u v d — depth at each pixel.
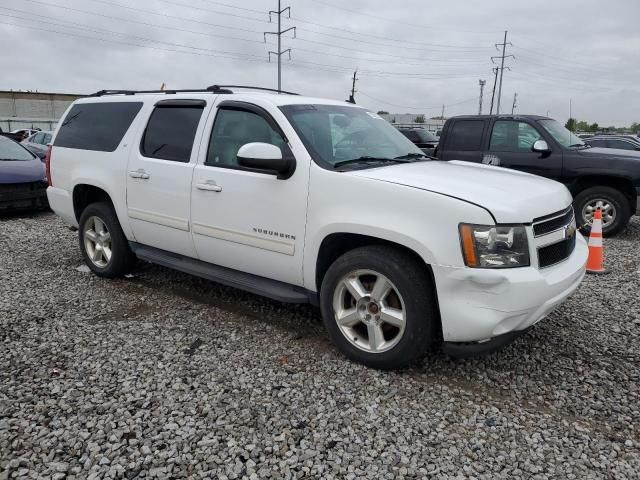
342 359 3.74
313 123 4.07
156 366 3.59
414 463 2.64
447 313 3.21
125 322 4.37
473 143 8.69
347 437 2.83
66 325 4.29
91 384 3.34
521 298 3.11
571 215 3.84
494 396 3.30
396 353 3.43
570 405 3.21
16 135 27.34
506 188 3.50
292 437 2.82
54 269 5.92
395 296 3.46
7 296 4.96
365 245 3.71
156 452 2.68
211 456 2.66
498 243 3.11
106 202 5.48
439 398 3.25
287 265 3.91
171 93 5.01
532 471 2.59
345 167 3.72
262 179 3.95
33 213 9.88
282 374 3.51
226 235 4.24
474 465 2.63
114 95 5.54
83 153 5.49
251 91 4.64
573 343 4.08
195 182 4.38
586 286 5.53
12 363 3.60
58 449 2.69
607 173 7.89
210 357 3.74
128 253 5.39
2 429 2.85
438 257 3.16
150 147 4.86
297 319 4.49
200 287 5.31
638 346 4.05
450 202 3.16
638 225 9.46
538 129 8.27
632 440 2.87
